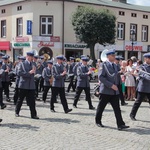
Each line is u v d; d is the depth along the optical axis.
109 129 8.92
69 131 8.56
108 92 8.96
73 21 32.72
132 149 7.01
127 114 11.41
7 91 14.41
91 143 7.42
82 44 36.41
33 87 10.41
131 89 15.34
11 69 15.82
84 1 36.69
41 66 16.55
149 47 42.66
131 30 40.78
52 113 11.39
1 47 39.06
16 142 7.40
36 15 34.94
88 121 9.95
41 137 7.89
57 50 35.31
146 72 9.92
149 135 8.31
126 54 40.56
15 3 37.31
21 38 36.41
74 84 19.45
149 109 12.62
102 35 31.92
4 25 39.66
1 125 9.21
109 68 8.91
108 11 33.03
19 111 10.73
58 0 34.91
